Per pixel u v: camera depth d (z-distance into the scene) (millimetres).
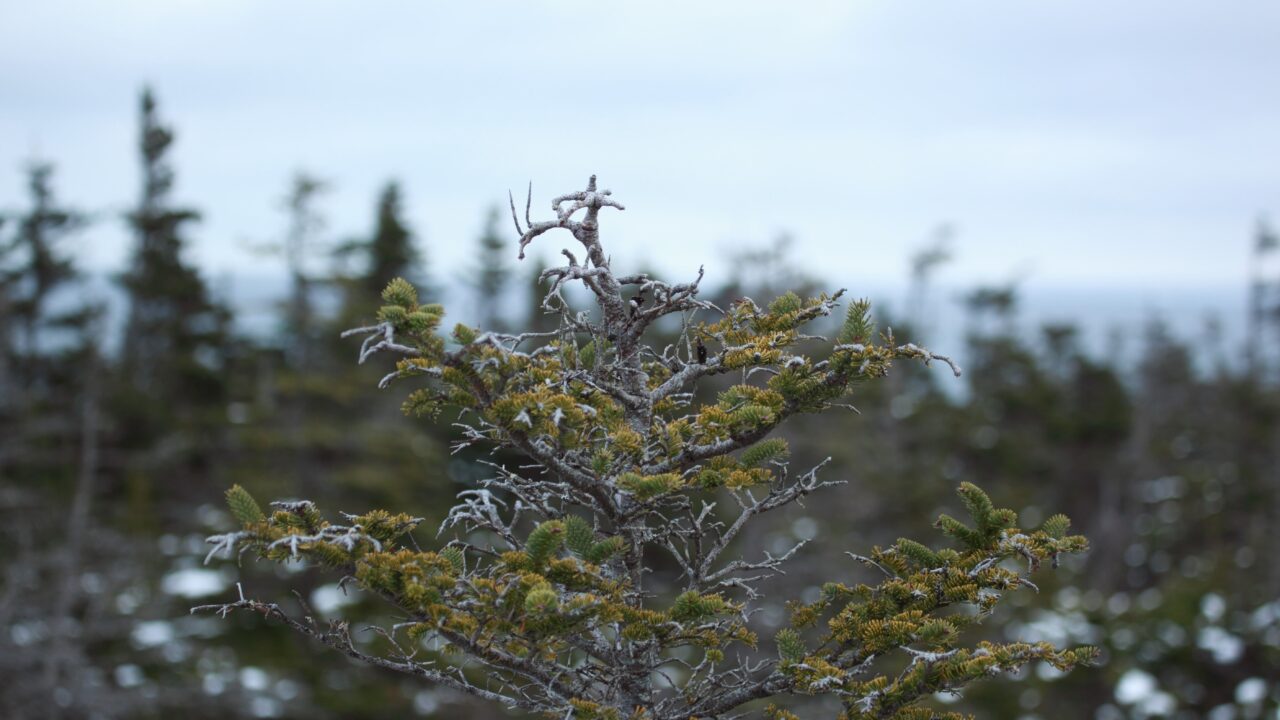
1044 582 25781
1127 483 47844
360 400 26484
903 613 4898
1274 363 53219
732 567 5398
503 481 5445
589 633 5238
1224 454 45938
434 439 29344
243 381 29109
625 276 5449
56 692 19859
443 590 4434
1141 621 23531
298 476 25078
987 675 4363
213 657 22266
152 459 24484
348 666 23047
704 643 4945
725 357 5242
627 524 5152
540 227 5059
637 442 4852
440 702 22078
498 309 41438
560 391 5008
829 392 4938
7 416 24688
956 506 31953
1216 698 22797
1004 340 50688
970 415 41125
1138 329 56938
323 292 27844
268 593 23156
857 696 4566
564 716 4699
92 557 21891
